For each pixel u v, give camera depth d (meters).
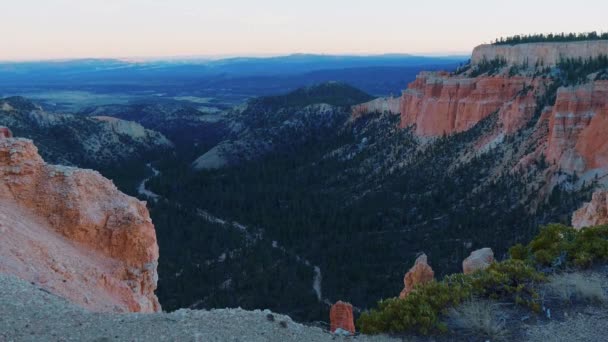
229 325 13.97
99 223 25.62
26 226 22.59
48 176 25.91
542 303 16.16
